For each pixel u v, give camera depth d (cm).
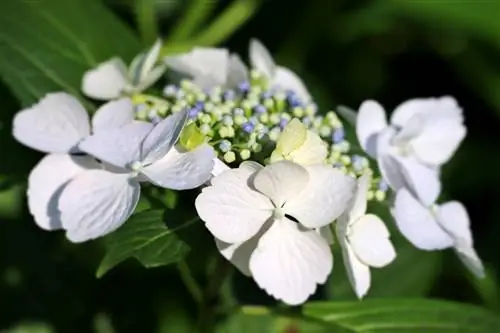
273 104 51
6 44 55
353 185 48
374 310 53
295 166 47
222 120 49
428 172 52
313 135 48
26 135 50
